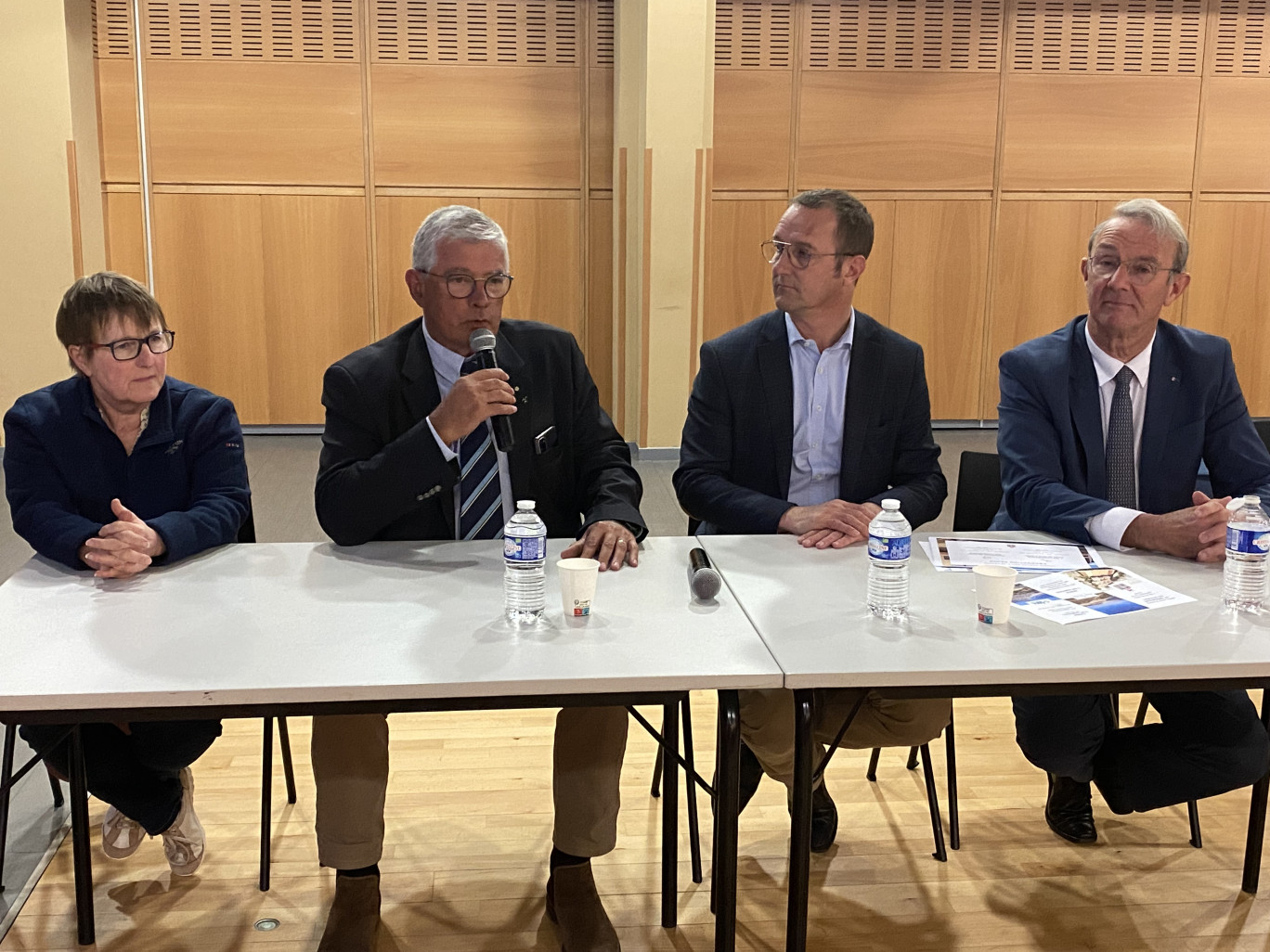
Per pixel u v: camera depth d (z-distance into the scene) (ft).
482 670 4.90
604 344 22.43
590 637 5.36
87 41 19.99
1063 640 5.39
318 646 5.20
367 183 21.33
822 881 7.13
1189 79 21.94
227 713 4.75
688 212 20.20
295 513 16.43
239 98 20.79
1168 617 5.74
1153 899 6.95
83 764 6.19
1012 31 21.53
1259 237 22.70
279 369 21.93
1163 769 6.62
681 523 16.33
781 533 7.48
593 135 21.53
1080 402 7.63
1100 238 7.41
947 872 7.24
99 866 7.22
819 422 8.04
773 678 4.90
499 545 6.97
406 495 6.55
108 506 6.85
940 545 7.11
